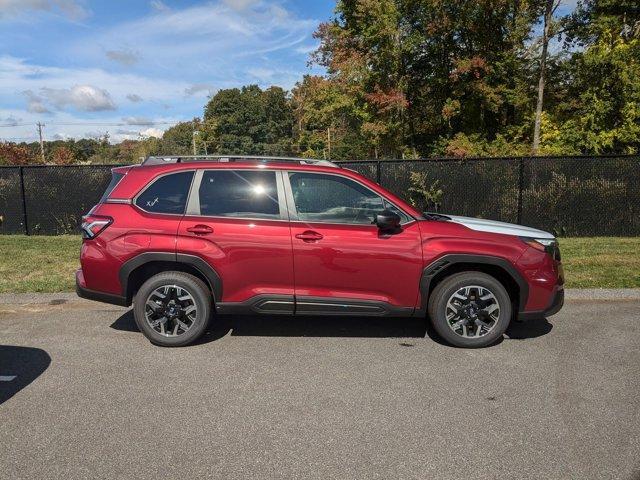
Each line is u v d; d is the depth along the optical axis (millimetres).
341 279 5090
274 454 3275
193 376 4500
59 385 4309
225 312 5168
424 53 24172
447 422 3682
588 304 6805
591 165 11508
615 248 10164
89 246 5188
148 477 3031
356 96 25859
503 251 5086
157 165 5336
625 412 3822
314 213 5156
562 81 21297
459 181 11695
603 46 17641
